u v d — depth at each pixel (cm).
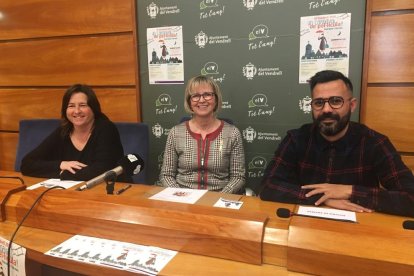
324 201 139
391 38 222
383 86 229
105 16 284
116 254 101
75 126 229
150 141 291
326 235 90
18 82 323
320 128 167
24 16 309
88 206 115
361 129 170
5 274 112
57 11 298
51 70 309
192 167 221
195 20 262
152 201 116
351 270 85
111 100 295
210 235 98
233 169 221
